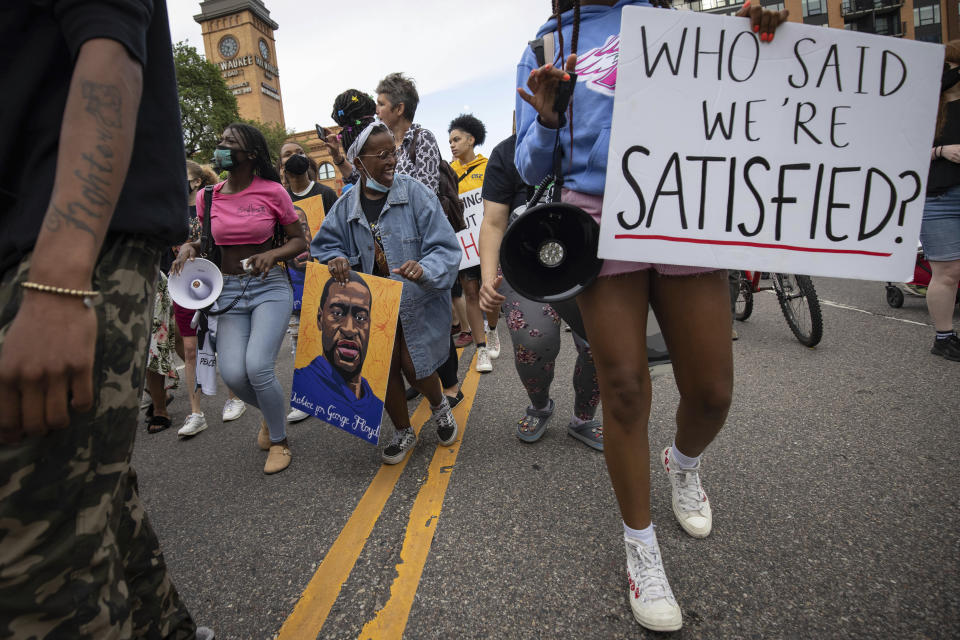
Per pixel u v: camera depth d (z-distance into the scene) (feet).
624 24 4.11
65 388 2.44
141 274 3.07
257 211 8.87
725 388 4.67
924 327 13.62
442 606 5.08
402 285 7.79
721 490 6.62
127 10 2.64
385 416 11.05
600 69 4.45
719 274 4.55
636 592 4.65
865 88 4.19
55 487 2.62
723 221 4.26
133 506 3.73
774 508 6.11
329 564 6.00
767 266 4.28
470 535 6.22
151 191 3.13
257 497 7.93
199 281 8.54
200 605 5.50
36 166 2.69
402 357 8.33
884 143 4.21
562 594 5.07
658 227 4.24
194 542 6.79
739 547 5.49
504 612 4.91
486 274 6.25
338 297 8.21
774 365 11.54
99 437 2.79
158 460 10.01
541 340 7.87
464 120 14.60
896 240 4.26
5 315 2.56
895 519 5.67
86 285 2.46
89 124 2.48
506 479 7.55
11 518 2.50
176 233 3.29
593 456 8.02
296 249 9.20
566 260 4.58
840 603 4.59
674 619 4.40
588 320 4.68
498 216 6.63
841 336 13.48
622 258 4.26
